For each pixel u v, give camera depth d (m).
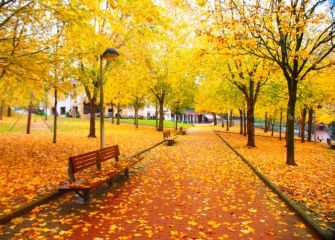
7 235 5.34
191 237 5.44
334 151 23.31
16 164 11.88
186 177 10.88
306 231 5.88
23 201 7.00
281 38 12.98
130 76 26.19
